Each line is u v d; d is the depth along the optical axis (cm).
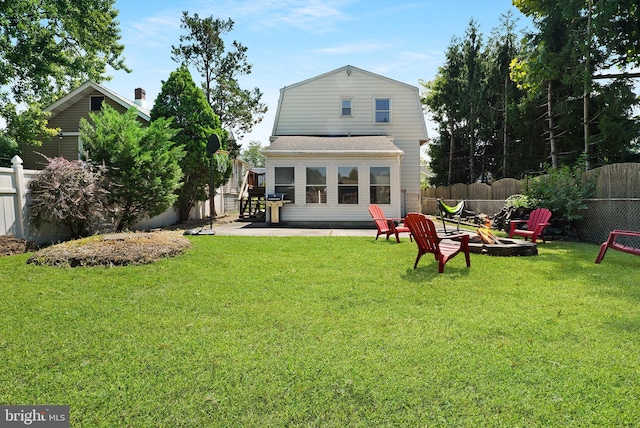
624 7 1261
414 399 228
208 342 312
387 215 1420
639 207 847
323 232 1189
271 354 288
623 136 1366
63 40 1773
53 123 1816
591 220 978
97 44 1830
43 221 880
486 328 341
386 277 548
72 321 363
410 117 1869
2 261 652
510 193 1445
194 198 1545
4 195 796
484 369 263
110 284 504
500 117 2316
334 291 470
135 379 252
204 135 1493
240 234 1114
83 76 1856
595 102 1514
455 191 2105
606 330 337
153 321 363
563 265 638
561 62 1408
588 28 1302
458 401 226
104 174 1013
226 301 429
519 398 229
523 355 285
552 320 362
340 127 1888
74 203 869
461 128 2575
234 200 2816
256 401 227
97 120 1079
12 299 435
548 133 1894
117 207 1081
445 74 2548
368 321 362
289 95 1905
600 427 202
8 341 314
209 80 2056
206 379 251
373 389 239
